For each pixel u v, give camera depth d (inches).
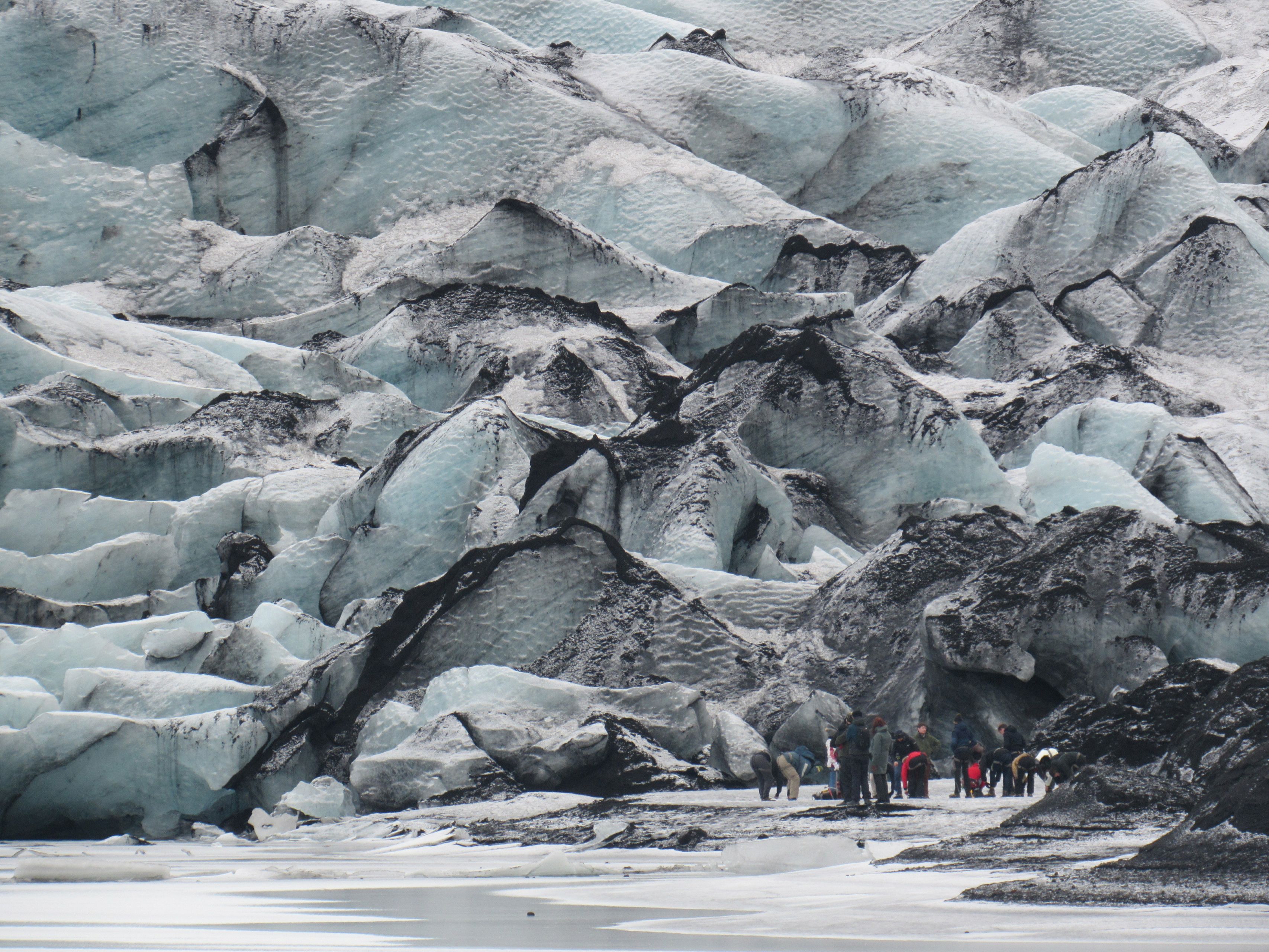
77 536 2314.2
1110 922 466.3
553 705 1434.5
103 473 2482.8
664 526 1956.2
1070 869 611.5
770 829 946.7
